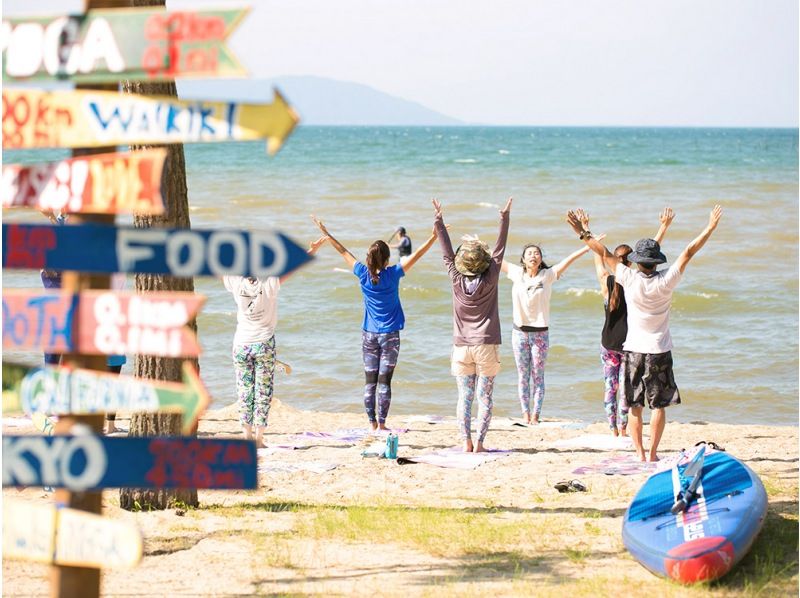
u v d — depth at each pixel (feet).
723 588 32.09
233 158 526.98
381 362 63.57
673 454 56.34
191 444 19.43
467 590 31.60
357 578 33.27
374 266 61.41
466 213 244.22
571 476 50.01
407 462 53.93
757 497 35.86
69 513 19.58
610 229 212.23
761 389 93.40
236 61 18.65
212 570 34.06
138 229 19.12
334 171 412.16
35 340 19.63
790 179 371.56
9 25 19.67
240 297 54.60
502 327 119.03
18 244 19.45
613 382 63.41
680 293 137.08
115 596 31.22
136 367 39.81
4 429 57.00
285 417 73.10
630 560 35.40
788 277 154.10
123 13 19.10
